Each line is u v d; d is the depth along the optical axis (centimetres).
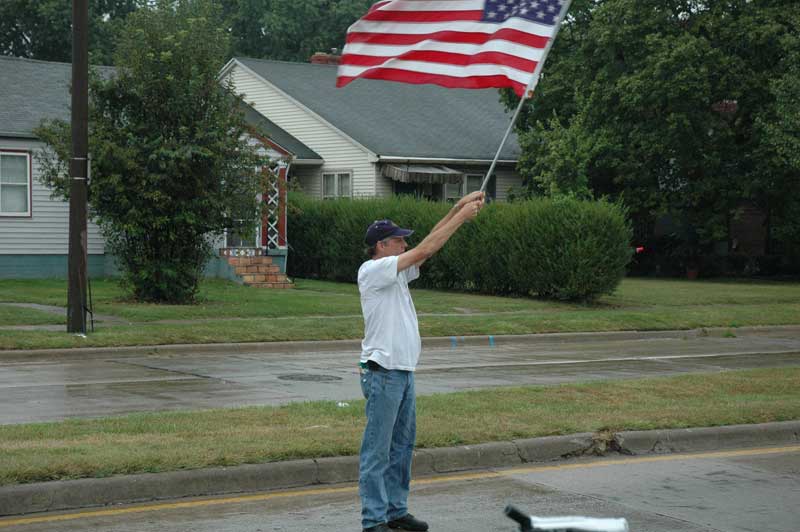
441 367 2241
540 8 1066
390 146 5291
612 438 1350
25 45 7556
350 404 1527
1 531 951
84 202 2497
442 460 1238
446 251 4191
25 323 2705
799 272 5775
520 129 5859
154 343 2462
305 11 8156
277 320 2881
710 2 5156
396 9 1080
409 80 1087
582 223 3700
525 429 1348
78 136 2478
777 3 5122
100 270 4369
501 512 1055
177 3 3341
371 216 4497
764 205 5494
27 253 4194
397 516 974
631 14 5081
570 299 3791
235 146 3272
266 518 1014
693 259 5494
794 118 4356
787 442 1444
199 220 3209
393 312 947
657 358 2462
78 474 1070
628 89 5078
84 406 1616
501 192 5781
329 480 1169
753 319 3325
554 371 2172
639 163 5294
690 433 1395
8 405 1622
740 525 1022
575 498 1116
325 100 5700
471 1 1073
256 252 4416
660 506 1088
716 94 5178
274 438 1252
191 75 3162
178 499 1080
